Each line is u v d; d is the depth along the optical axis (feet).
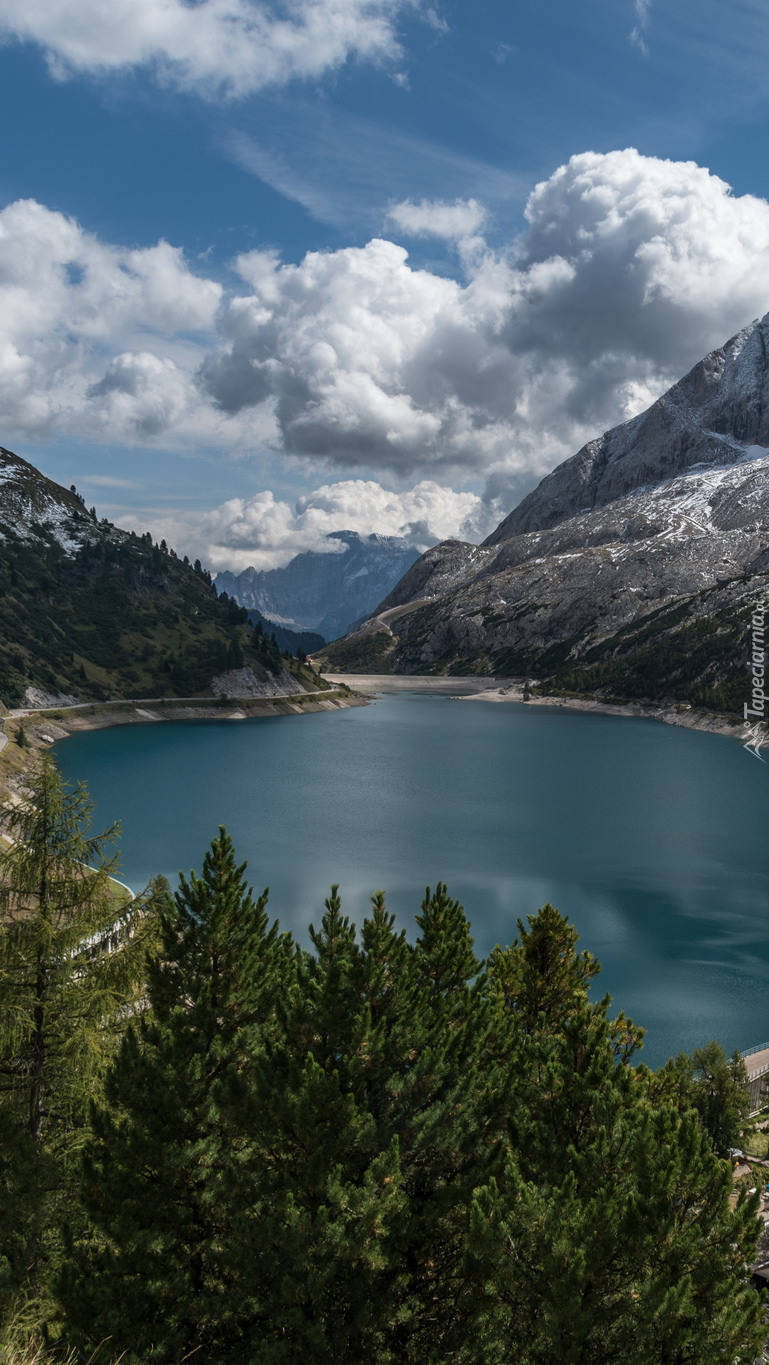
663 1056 233.96
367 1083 63.62
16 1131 64.23
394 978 68.95
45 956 68.49
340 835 475.31
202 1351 55.57
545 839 472.03
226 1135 61.46
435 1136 60.70
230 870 71.15
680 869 413.80
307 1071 59.06
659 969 293.43
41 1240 63.10
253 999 69.77
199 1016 66.80
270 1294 54.29
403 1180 58.49
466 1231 55.67
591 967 104.42
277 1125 58.90
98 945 72.18
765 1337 49.14
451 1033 68.49
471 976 85.71
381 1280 56.59
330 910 77.05
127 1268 56.90
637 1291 50.37
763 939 322.34
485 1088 66.85
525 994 102.17
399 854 434.71
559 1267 49.90
